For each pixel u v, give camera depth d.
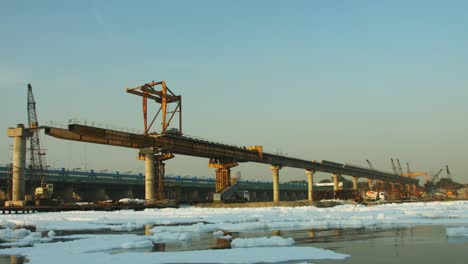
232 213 74.12
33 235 36.69
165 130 119.06
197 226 41.62
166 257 24.09
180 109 126.50
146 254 25.17
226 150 133.25
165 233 35.53
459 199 170.75
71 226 49.38
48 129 86.75
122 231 43.16
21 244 31.91
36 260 23.81
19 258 24.97
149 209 100.75
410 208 80.62
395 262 21.86
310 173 188.62
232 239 33.59
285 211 75.25
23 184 94.94
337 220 49.62
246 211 81.00
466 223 44.56
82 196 155.75
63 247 29.30
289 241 29.05
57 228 47.00
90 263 22.59
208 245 29.91
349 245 28.28
